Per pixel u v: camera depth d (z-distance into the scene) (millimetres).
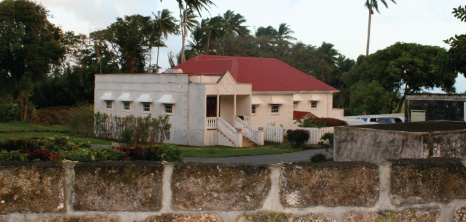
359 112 50969
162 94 34000
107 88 37844
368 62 54188
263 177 3018
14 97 50750
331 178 3059
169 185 2982
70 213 2947
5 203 2893
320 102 44250
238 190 3000
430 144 6676
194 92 32344
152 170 2977
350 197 3076
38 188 2922
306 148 29391
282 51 78250
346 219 3064
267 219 3004
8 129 36094
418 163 3176
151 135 29125
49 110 50031
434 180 3184
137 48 70688
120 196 2963
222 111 35438
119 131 33094
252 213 3004
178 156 14039
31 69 50281
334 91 44594
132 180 2969
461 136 7027
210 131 32312
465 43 12914
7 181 2896
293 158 23953
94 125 35344
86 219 2951
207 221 2980
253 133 32656
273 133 34625
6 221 2895
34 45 49500
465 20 13070
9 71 50156
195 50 78062
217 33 78250
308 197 3035
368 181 3096
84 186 2955
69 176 2957
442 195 3195
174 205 2979
